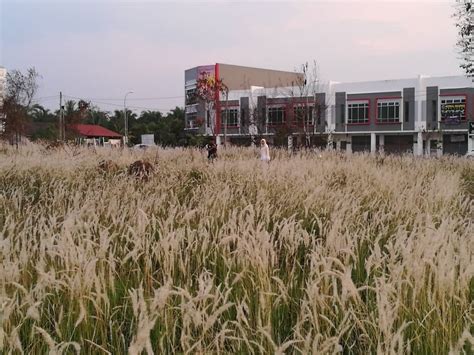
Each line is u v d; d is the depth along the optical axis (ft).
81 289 9.52
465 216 20.95
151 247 12.94
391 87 162.20
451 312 9.59
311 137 112.37
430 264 9.98
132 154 51.57
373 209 21.06
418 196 22.62
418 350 9.44
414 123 159.02
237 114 180.34
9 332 8.96
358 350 9.87
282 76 220.84
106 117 291.79
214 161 40.86
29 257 11.40
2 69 99.04
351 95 168.55
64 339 9.41
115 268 12.19
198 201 21.30
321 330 9.77
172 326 9.71
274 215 17.35
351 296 10.15
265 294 10.20
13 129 89.25
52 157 39.99
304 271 12.40
